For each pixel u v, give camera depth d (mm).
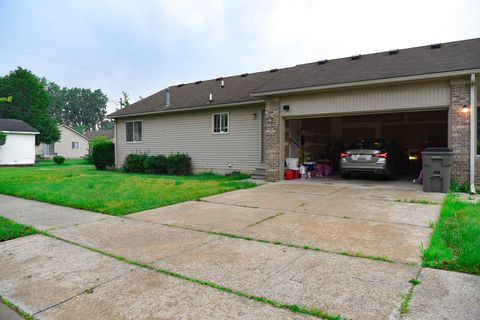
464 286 2889
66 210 6832
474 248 3627
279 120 11312
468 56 8805
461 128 8234
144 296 2896
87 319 2545
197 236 4742
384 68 9883
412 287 2898
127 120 18234
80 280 3281
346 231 4777
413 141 15664
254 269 3436
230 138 13953
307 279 3145
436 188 8203
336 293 2836
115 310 2664
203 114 14859
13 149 26047
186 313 2576
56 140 41031
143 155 16828
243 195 8344
